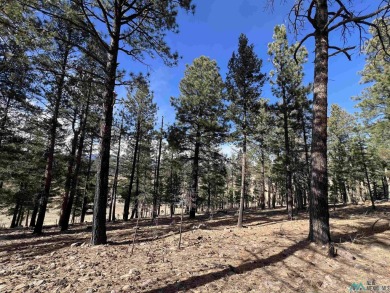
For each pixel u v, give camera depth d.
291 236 8.06
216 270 4.90
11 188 20.12
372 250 6.13
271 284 4.25
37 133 16.34
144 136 24.19
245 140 13.13
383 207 22.19
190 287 4.11
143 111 21.06
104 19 8.43
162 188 29.64
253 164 34.28
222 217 19.22
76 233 12.88
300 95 17.02
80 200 28.25
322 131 7.01
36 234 12.80
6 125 14.92
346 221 11.69
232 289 4.07
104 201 8.35
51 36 7.12
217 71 19.95
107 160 8.51
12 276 4.84
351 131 26.31
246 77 13.52
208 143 19.69
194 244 7.53
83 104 14.38
